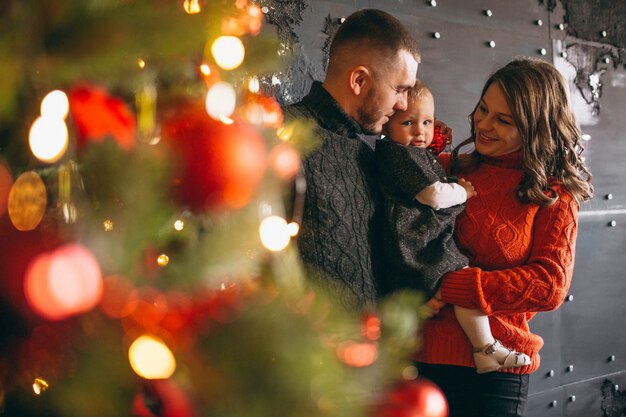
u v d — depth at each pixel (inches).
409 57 63.9
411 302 31.6
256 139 26.9
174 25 26.3
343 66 64.1
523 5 113.2
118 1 25.6
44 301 21.7
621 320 126.9
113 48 25.0
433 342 70.7
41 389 24.7
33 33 24.1
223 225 28.1
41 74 24.7
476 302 66.2
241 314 25.7
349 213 61.5
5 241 24.0
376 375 28.4
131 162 25.1
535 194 70.1
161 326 24.9
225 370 24.8
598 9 123.8
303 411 25.0
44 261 21.9
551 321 116.6
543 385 115.6
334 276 59.5
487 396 70.3
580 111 121.3
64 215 24.5
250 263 28.6
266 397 24.7
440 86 102.1
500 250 70.4
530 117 70.4
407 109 68.9
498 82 72.2
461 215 72.6
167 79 29.5
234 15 30.7
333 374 25.8
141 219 25.6
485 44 107.7
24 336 24.4
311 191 59.2
